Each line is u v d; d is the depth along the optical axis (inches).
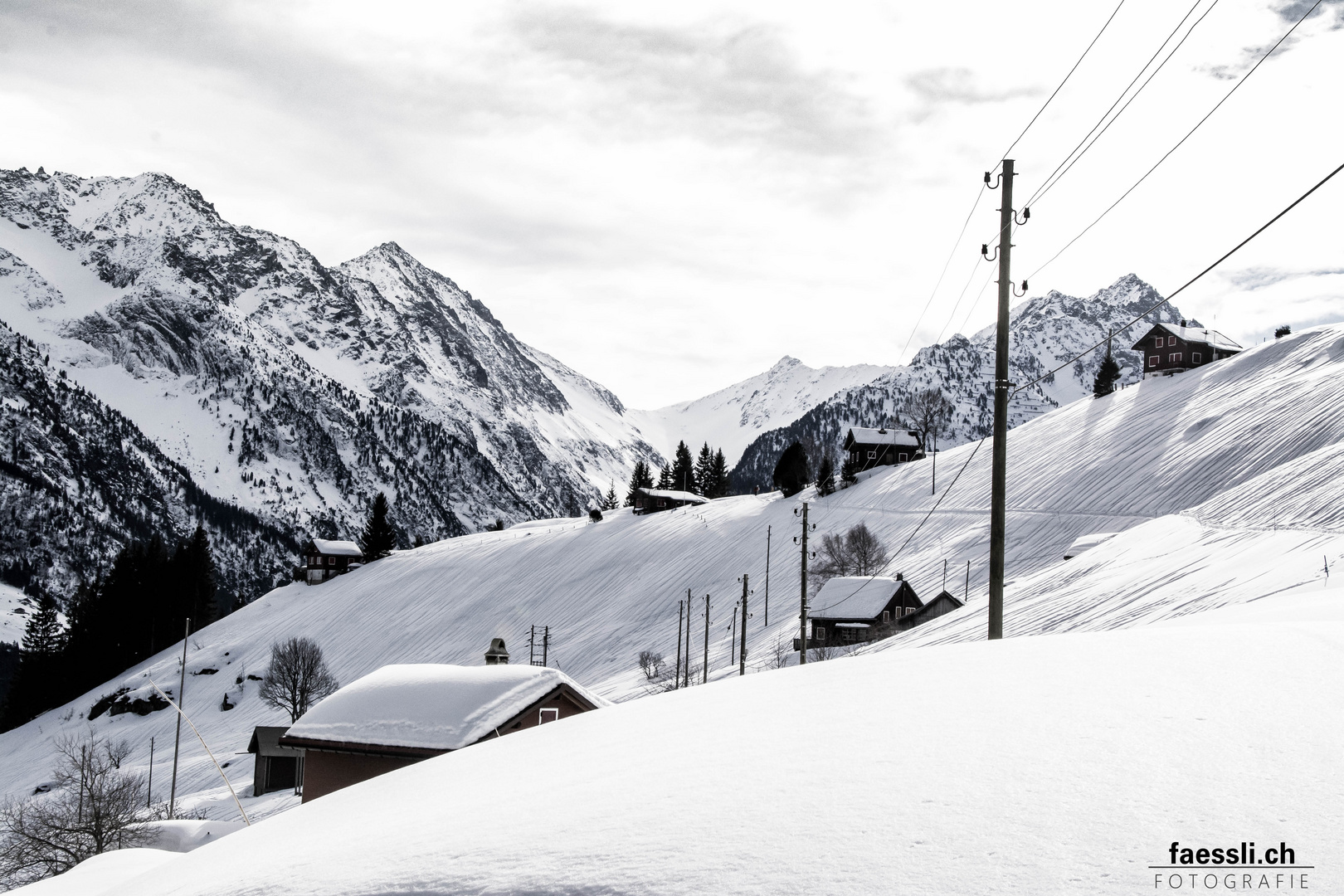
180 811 1962.4
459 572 5049.2
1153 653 338.3
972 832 190.5
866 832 195.3
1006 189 748.6
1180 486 3065.9
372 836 269.7
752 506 4943.4
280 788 2314.2
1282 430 3058.6
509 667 1114.1
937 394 5305.1
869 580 2856.8
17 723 4881.9
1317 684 276.1
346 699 1085.8
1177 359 4411.9
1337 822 183.2
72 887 536.4
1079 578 1854.1
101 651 5137.8
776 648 2824.8
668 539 4685.0
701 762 268.4
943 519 3661.4
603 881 190.4
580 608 4229.8
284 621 5068.9
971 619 1806.1
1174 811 193.8
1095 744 237.5
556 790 273.0
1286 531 1551.4
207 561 5767.7
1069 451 3735.2
